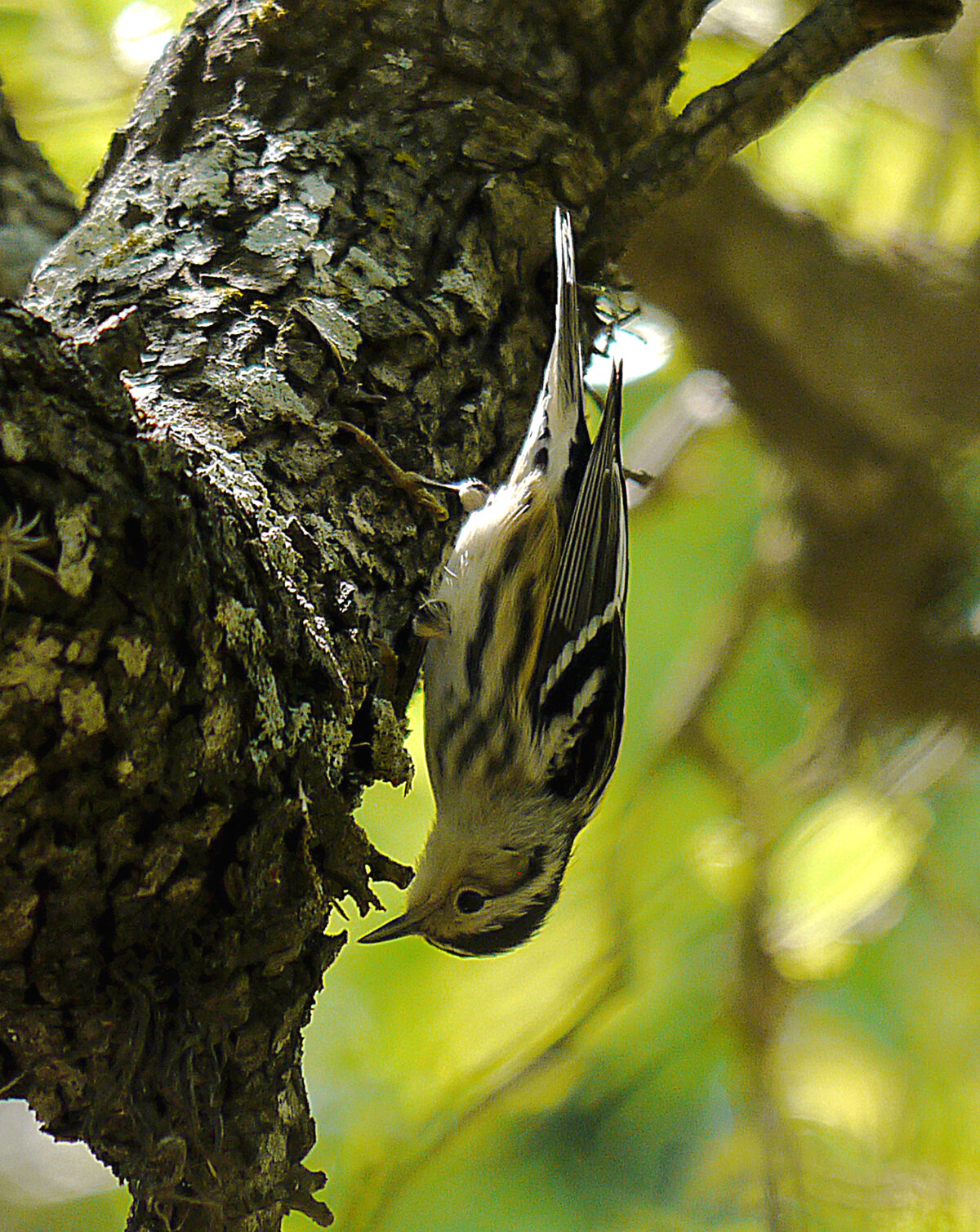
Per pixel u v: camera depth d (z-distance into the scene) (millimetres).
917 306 10461
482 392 6094
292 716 4746
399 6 6473
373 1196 9719
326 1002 10711
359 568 5445
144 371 5363
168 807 4461
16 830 4289
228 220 5906
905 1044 11367
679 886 11266
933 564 11492
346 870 5004
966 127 10398
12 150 7590
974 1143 10727
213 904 4660
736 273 10516
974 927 11391
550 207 6371
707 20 9680
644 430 12195
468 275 6141
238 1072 4785
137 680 4266
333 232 5949
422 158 6266
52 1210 12828
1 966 4488
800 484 11586
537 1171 11250
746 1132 11086
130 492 4211
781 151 11258
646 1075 11414
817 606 11734
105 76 8930
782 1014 10570
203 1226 4715
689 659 11578
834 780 11281
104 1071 4637
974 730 11344
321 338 5613
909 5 6250
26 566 4008
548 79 6609
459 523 6227
